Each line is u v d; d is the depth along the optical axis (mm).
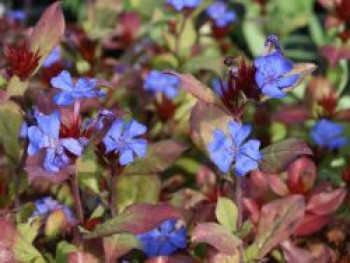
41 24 479
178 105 636
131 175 506
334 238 530
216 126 475
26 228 476
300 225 513
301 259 489
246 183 533
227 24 744
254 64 444
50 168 428
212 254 470
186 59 686
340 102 755
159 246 493
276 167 454
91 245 474
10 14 780
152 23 713
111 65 681
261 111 645
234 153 448
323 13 1131
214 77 700
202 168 544
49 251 499
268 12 924
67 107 468
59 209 499
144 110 647
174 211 448
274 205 481
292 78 439
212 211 507
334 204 519
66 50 671
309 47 1016
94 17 718
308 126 673
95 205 514
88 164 481
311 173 532
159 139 622
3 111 483
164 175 618
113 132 458
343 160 625
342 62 767
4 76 492
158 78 641
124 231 442
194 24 758
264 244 473
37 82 567
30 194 549
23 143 528
